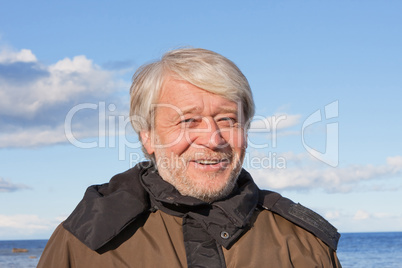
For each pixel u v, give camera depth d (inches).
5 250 2903.5
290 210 93.3
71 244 83.7
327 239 91.6
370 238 3622.0
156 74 90.1
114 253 83.1
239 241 85.9
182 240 84.9
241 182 94.3
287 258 86.1
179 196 86.0
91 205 86.6
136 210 85.8
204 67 86.2
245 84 90.3
